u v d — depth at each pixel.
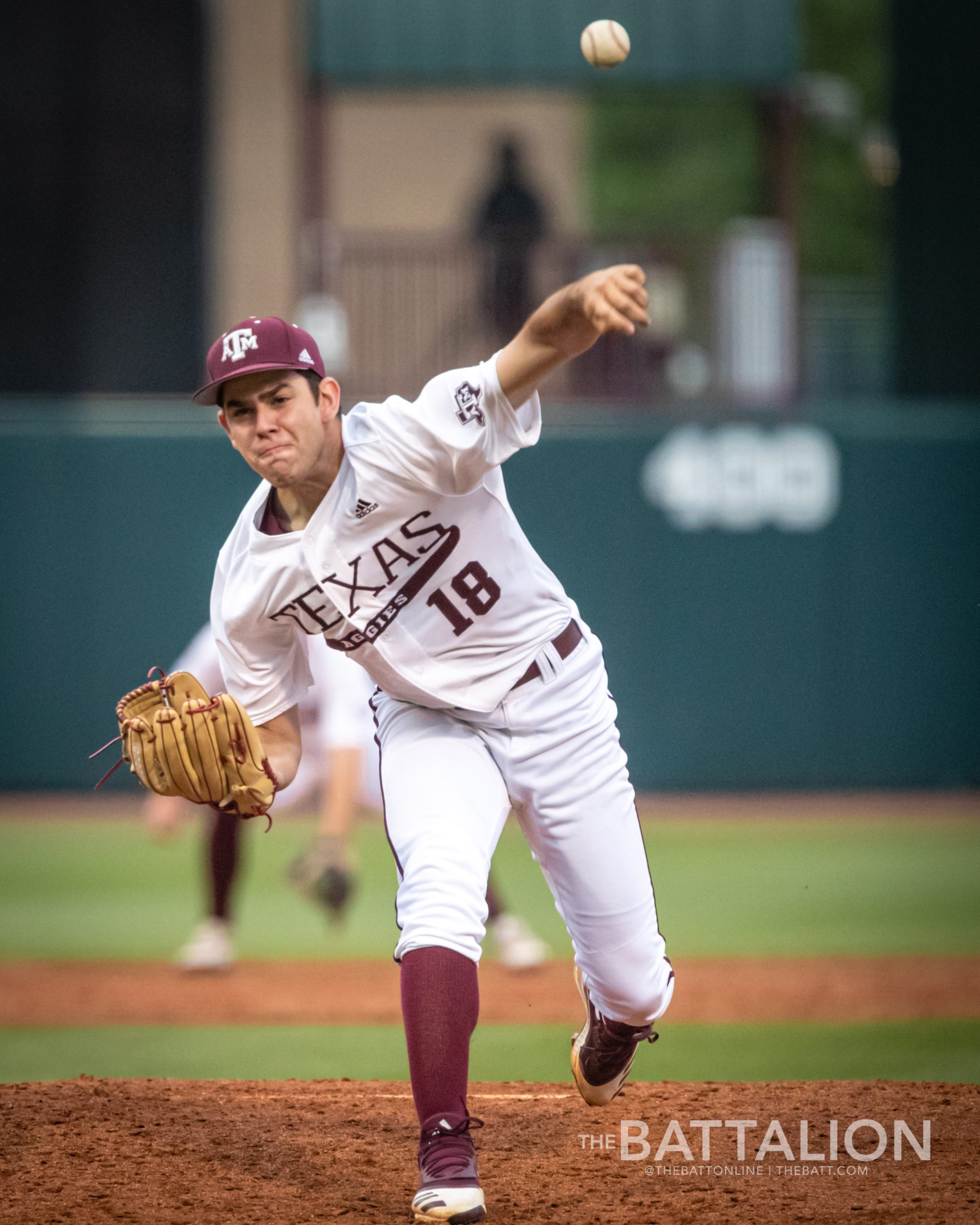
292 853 34.94
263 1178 11.53
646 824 37.97
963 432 43.28
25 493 42.12
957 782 43.53
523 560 11.01
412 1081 10.23
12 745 42.38
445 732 11.14
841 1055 17.00
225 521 42.34
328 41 48.81
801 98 49.28
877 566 43.28
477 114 64.19
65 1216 10.66
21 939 24.78
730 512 43.09
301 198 51.12
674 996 20.25
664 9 49.06
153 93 49.97
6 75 49.69
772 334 46.97
